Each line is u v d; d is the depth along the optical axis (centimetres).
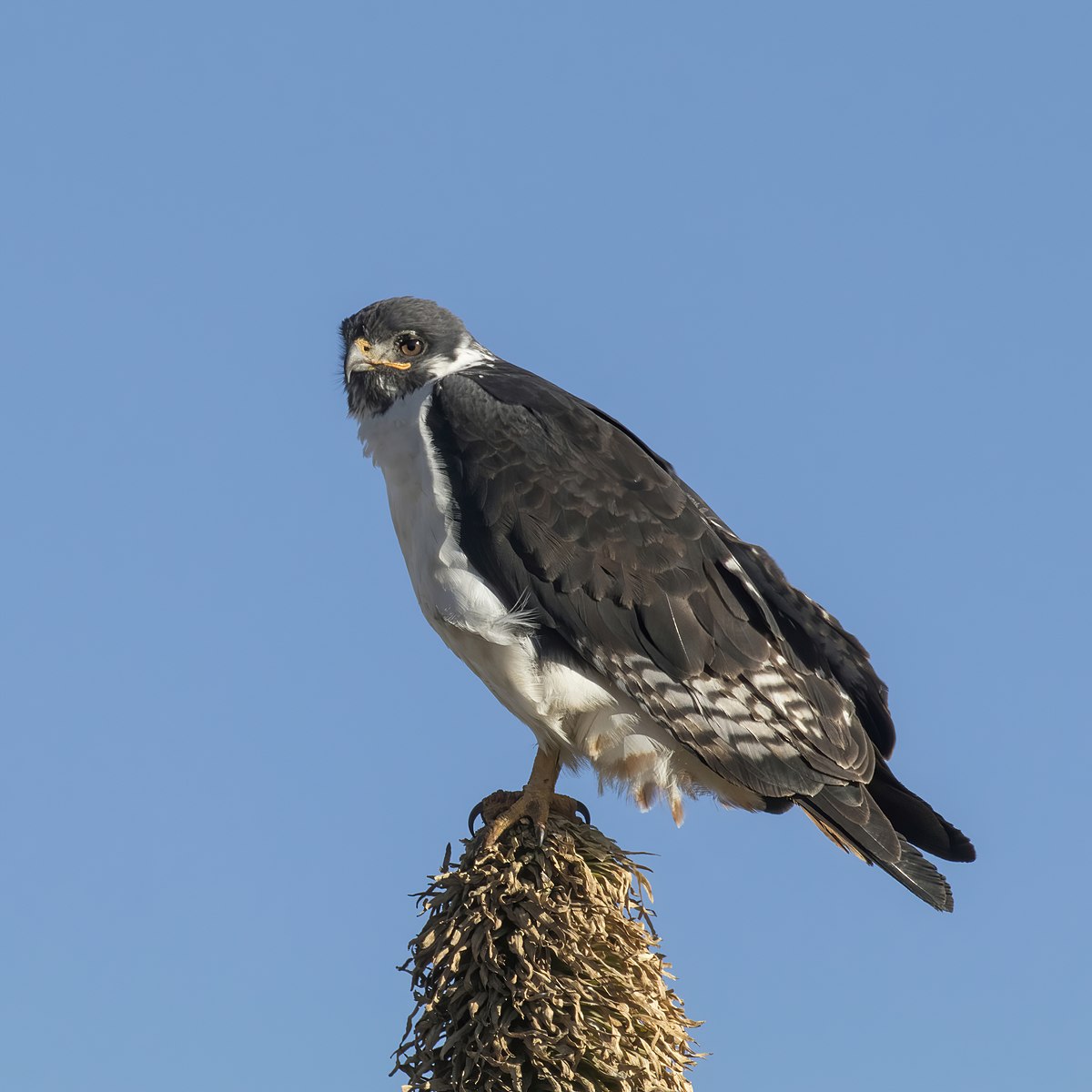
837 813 1019
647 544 1050
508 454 1063
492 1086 691
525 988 700
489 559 1039
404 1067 718
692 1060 736
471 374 1124
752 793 1046
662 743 1037
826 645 1102
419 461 1079
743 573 1072
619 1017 701
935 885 973
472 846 762
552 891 733
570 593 1029
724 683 1027
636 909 766
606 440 1090
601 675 1025
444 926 729
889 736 1096
